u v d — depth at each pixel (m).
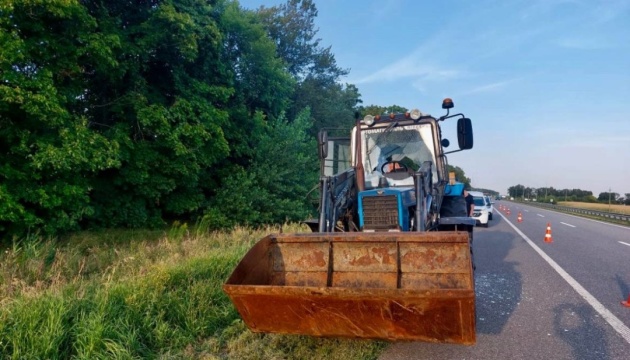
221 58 16.50
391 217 5.60
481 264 10.45
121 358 4.15
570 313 6.34
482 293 7.54
